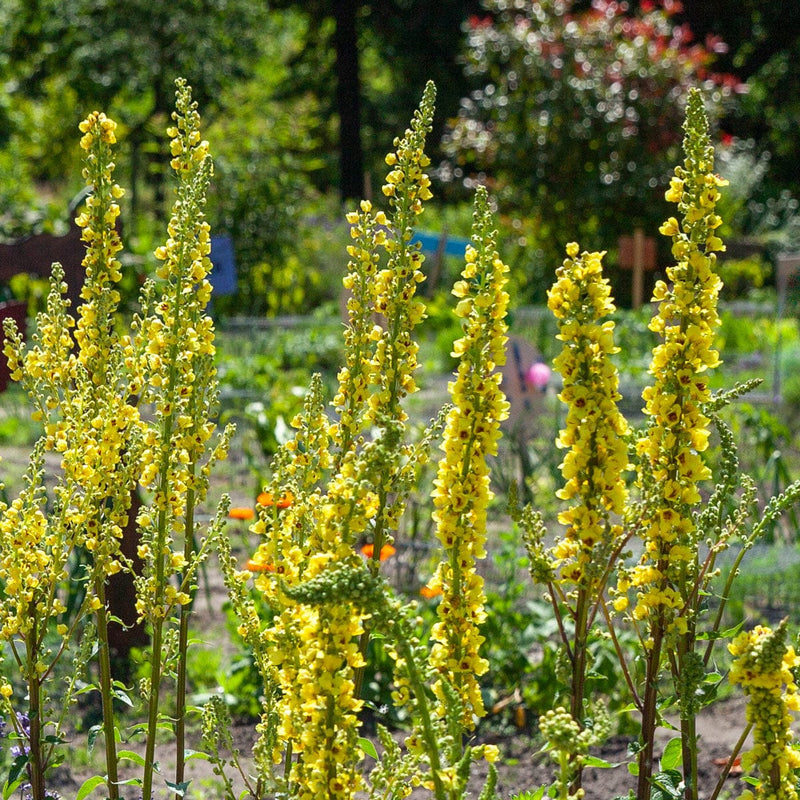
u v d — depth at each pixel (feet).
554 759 8.64
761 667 8.74
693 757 10.44
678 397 10.11
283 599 10.03
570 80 71.51
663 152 72.02
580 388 9.66
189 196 11.18
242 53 93.81
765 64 126.72
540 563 10.14
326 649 8.42
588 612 10.53
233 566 11.53
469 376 10.01
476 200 10.21
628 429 10.67
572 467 9.76
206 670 23.68
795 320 63.87
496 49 76.18
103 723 11.67
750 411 41.96
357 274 11.28
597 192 70.33
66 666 21.95
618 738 21.89
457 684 10.00
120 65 88.28
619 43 74.54
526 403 30.96
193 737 21.40
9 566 11.23
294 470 11.19
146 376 11.89
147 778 11.41
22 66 102.47
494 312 10.07
